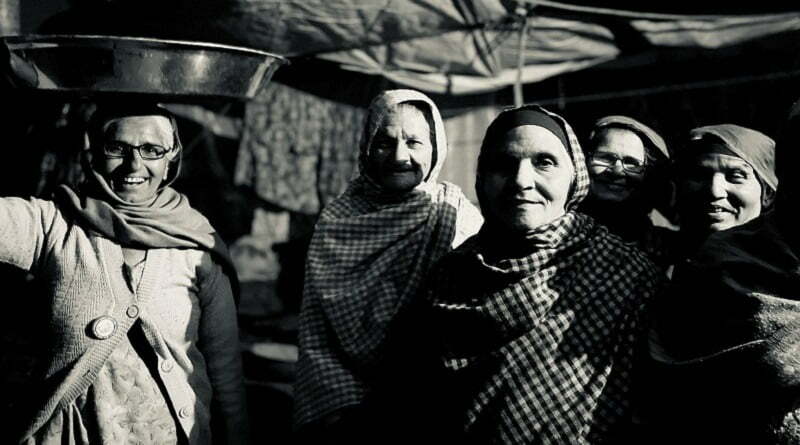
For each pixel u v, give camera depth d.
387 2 3.39
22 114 3.56
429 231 1.91
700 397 1.41
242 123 4.41
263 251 4.28
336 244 2.00
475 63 3.70
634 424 1.49
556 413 1.49
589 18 3.49
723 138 1.80
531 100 3.88
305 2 3.38
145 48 1.80
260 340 3.77
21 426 1.82
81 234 1.91
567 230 1.60
